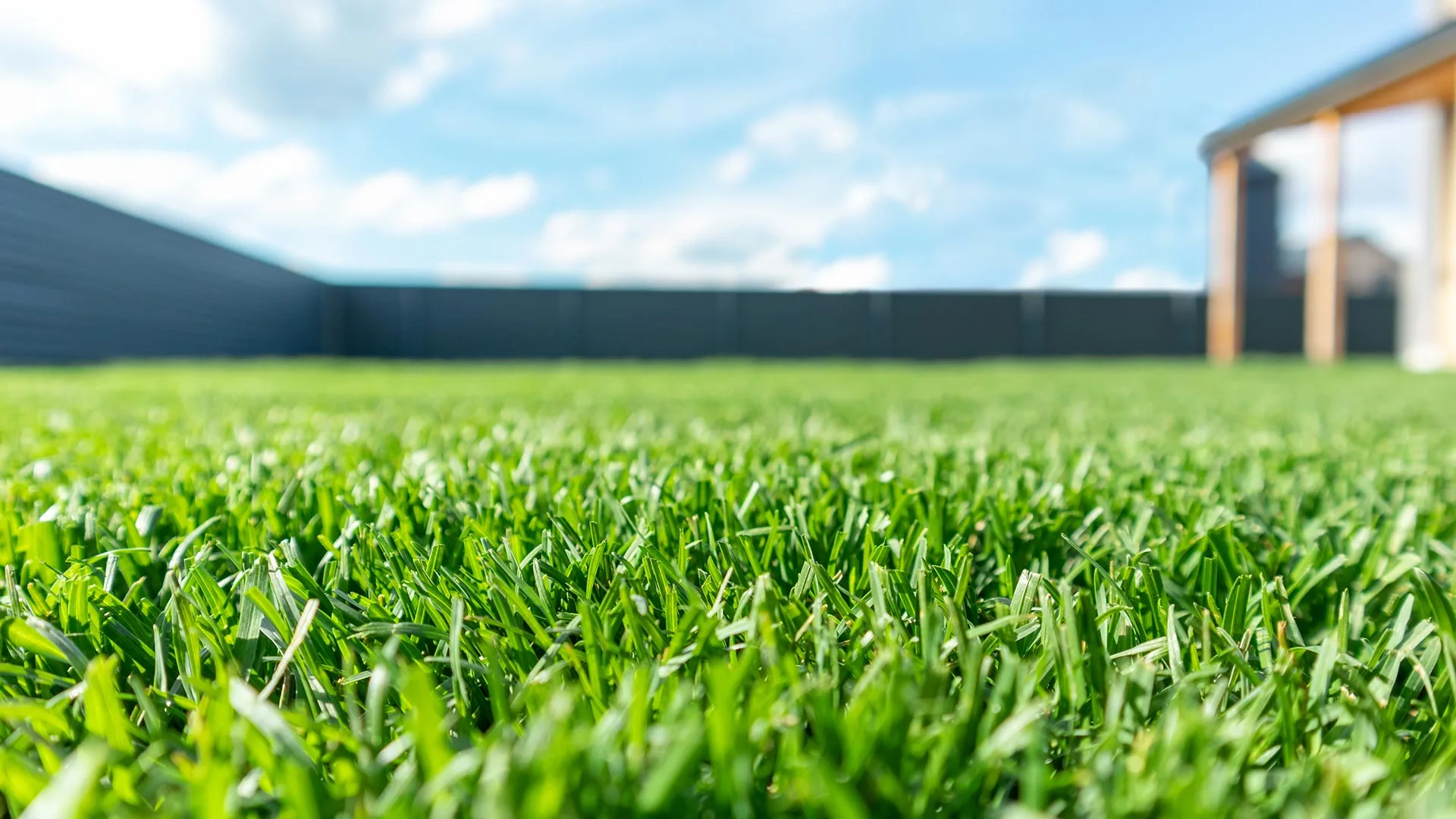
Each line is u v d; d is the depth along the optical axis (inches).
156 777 16.5
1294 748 18.2
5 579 28.0
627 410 136.3
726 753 14.1
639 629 22.5
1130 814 14.2
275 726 15.9
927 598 23.1
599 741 14.6
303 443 74.9
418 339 800.9
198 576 26.4
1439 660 23.4
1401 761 18.0
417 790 15.7
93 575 30.1
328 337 796.0
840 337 803.4
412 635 24.3
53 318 458.3
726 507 37.7
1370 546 36.6
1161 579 28.1
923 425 104.0
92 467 57.2
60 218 463.8
